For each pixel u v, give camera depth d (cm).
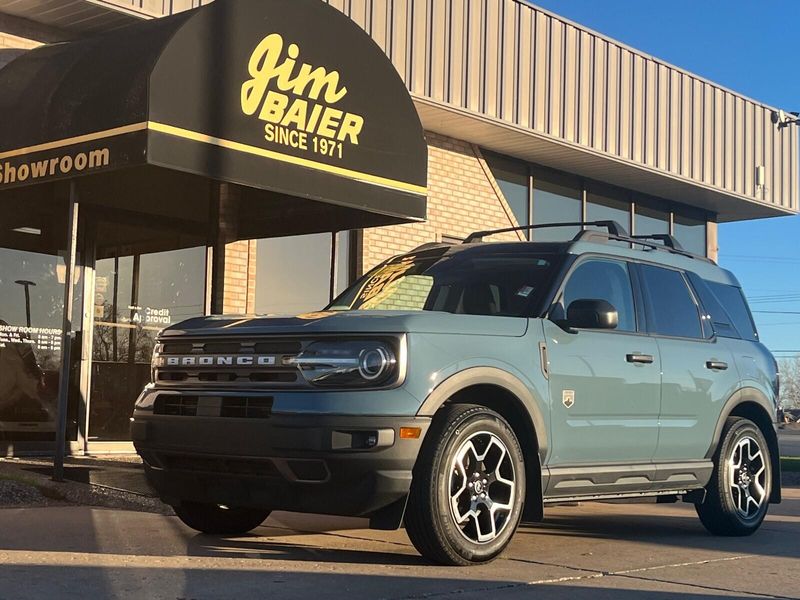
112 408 1124
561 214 1617
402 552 593
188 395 560
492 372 556
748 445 757
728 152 1742
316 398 513
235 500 551
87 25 1031
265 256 1235
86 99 818
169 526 668
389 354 520
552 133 1430
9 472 848
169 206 1129
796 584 540
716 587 524
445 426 529
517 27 1391
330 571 524
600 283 670
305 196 903
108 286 1120
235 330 559
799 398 10406
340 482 509
